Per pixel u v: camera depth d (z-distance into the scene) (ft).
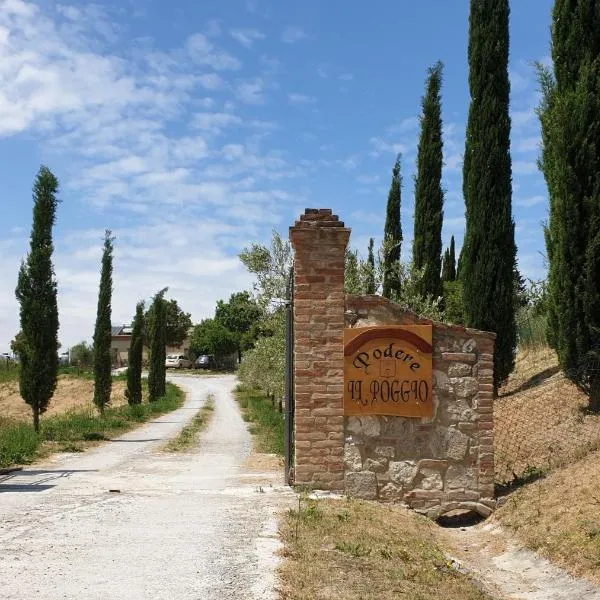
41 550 20.80
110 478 37.29
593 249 38.09
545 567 23.68
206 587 17.29
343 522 25.34
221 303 303.48
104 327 94.68
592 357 38.24
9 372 182.70
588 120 38.96
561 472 31.60
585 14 41.11
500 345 53.42
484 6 56.18
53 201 65.46
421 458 31.45
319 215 32.19
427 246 71.10
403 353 31.63
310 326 31.71
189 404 131.64
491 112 54.90
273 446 56.24
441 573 22.06
